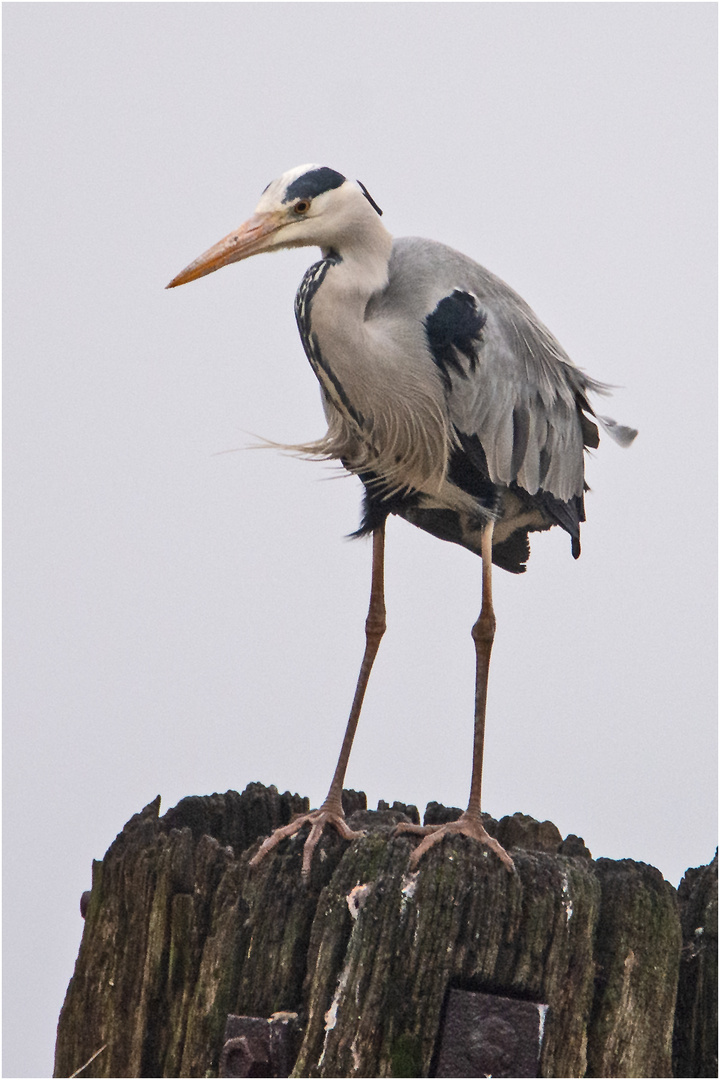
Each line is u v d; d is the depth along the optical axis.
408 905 7.86
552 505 11.70
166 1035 8.22
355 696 10.79
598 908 8.17
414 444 10.80
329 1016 7.75
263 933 8.18
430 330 10.53
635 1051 8.02
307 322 10.34
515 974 7.80
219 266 10.27
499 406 10.87
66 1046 8.44
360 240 10.32
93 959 8.49
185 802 9.81
